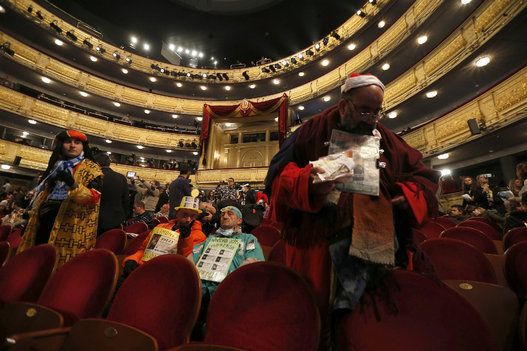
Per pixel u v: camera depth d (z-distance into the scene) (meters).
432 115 12.14
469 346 0.81
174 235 2.24
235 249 2.05
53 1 17.48
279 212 1.08
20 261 1.90
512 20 7.50
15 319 1.31
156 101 19.05
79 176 2.28
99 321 1.12
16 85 14.23
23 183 13.59
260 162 13.15
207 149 13.15
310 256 1.07
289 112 12.65
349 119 1.04
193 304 1.19
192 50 22.89
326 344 0.96
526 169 4.20
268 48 21.73
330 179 0.82
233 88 19.59
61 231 2.21
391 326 0.89
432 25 10.35
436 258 1.81
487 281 1.65
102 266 1.55
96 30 18.86
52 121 14.67
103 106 18.27
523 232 2.43
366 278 0.91
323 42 15.96
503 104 7.76
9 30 15.06
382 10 12.50
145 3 18.70
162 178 16.52
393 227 0.93
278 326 1.01
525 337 0.84
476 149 9.26
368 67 13.11
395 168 1.06
